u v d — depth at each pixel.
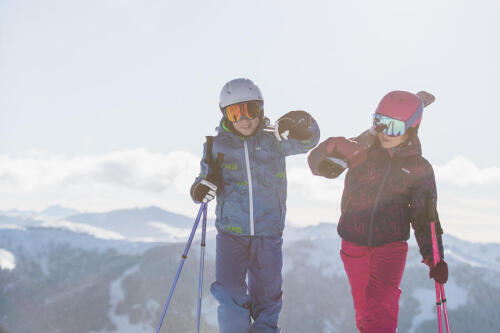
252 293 3.34
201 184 3.21
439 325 2.89
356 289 3.21
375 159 3.06
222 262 3.27
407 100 2.91
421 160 2.99
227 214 3.27
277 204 3.25
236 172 3.23
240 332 3.22
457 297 129.88
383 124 2.92
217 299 3.28
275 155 3.23
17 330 135.25
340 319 121.25
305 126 2.99
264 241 3.25
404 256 3.02
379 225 3.04
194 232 3.36
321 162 2.97
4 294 154.25
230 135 3.25
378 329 2.90
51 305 148.00
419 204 2.95
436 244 2.90
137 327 128.25
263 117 3.25
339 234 3.23
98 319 136.00
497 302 125.44
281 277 3.34
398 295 3.01
